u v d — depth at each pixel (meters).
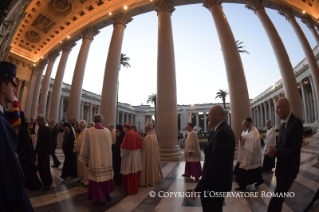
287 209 2.95
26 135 4.42
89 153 3.61
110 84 10.91
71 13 15.81
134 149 4.22
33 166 4.45
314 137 15.45
